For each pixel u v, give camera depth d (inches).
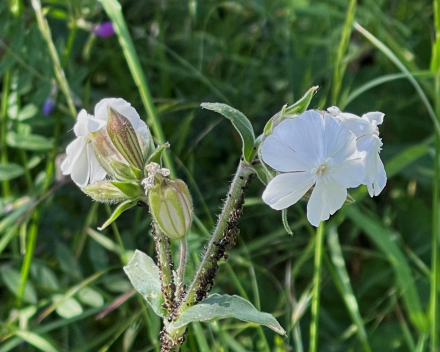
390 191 10.4
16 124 8.9
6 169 8.5
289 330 7.3
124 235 8.8
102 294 8.0
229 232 5.0
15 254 8.8
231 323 8.3
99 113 5.1
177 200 4.7
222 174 10.0
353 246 9.8
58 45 9.2
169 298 5.2
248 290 8.9
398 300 8.9
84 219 9.3
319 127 4.3
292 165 4.3
